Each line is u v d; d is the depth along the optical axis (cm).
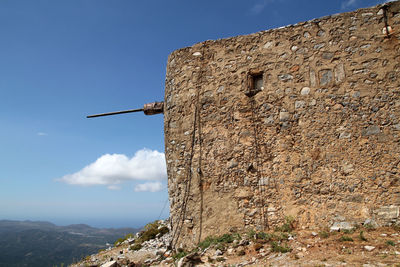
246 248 598
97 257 1085
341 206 612
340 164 631
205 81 800
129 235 1402
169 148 830
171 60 876
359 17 676
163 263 700
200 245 684
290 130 688
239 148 725
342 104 654
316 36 706
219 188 725
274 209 664
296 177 661
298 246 551
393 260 429
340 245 518
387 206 578
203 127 777
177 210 775
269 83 729
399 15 643
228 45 795
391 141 601
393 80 624
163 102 923
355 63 660
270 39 751
